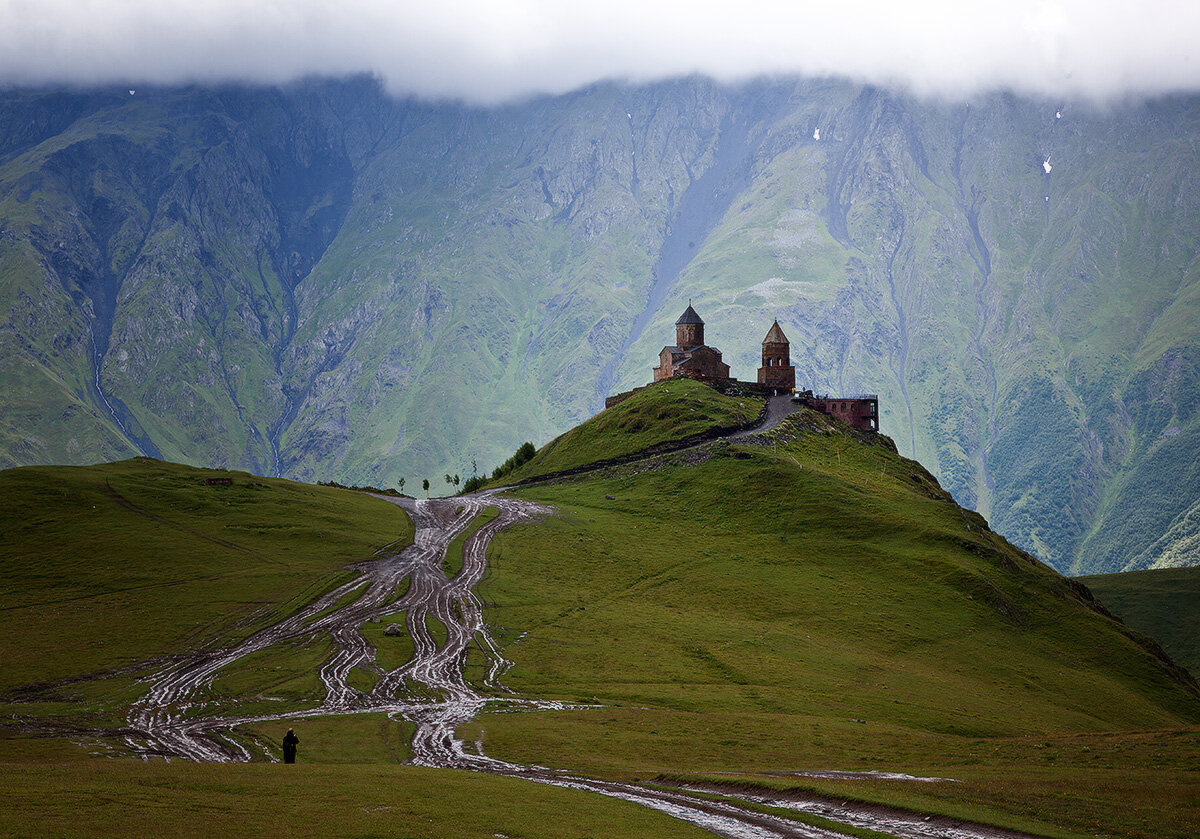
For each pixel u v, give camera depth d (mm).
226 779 122000
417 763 150875
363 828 99750
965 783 127562
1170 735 160250
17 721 186875
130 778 120812
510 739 166750
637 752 158375
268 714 190375
